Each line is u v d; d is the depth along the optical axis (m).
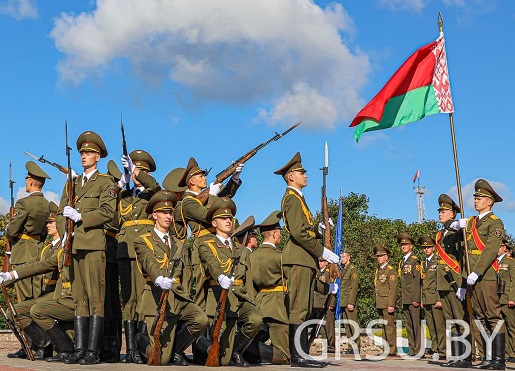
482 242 11.86
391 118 12.33
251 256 11.16
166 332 9.84
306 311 10.77
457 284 13.53
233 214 10.66
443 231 14.23
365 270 34.97
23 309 11.23
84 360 9.88
